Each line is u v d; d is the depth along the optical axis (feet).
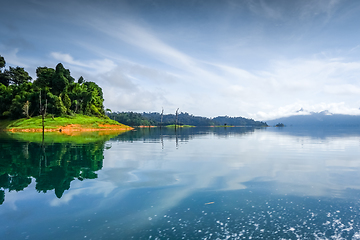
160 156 49.60
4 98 270.05
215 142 91.45
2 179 28.58
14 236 14.65
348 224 16.06
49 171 33.30
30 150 57.57
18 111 251.19
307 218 17.10
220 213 18.12
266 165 38.60
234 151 59.41
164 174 31.73
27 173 31.96
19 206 19.65
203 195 22.61
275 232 14.98
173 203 20.38
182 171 33.73
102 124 269.64
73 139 98.78
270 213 18.10
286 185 26.00
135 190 24.27
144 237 14.43
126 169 35.04
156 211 18.61
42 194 22.84
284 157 48.01
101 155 50.70
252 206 19.61
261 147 70.49
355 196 22.06
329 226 15.79
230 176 30.50
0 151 55.26
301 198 21.58
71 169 34.86
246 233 14.85
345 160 43.83
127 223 16.51
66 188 24.94
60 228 15.74
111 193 23.21
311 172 32.89
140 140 100.58
